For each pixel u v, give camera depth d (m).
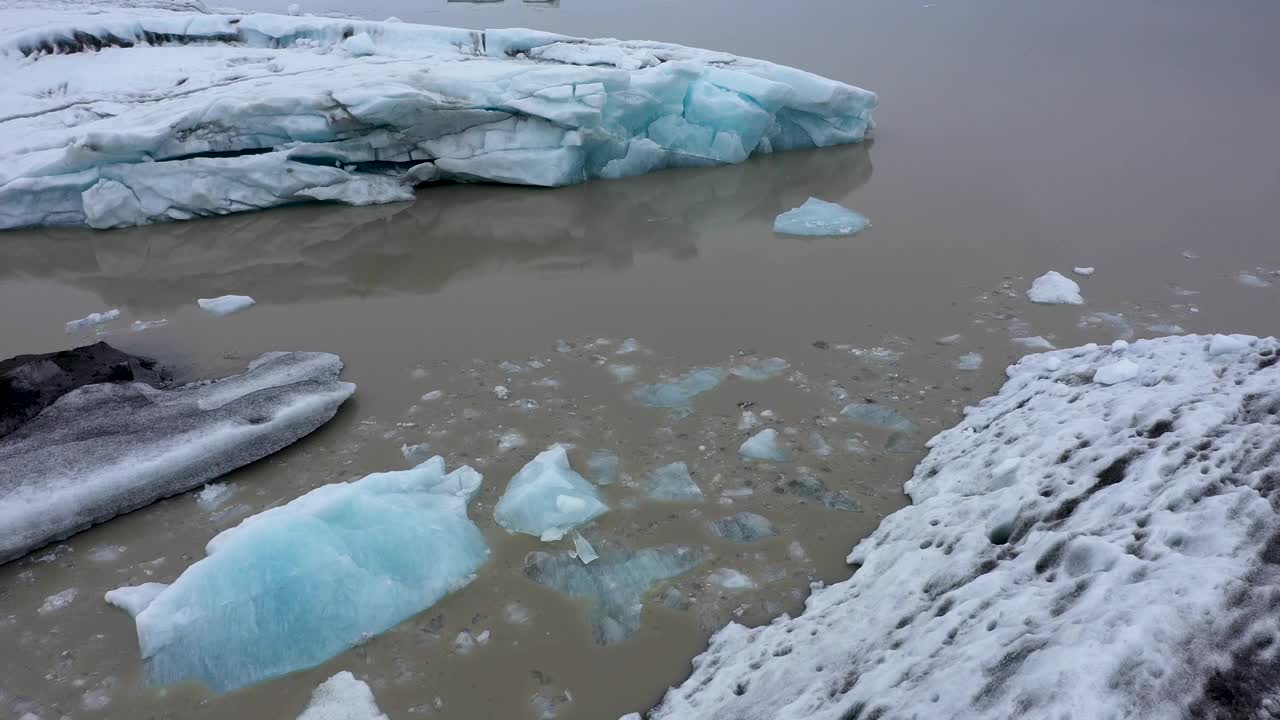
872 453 4.62
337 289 7.29
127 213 8.94
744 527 4.07
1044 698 2.12
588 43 11.60
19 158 9.06
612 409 5.14
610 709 3.17
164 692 3.31
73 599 3.79
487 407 5.21
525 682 3.29
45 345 6.43
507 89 9.52
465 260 7.84
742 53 15.00
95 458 4.41
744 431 4.86
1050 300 6.30
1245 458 3.10
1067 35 15.73
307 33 11.60
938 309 6.28
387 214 9.16
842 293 6.64
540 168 9.63
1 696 3.30
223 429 4.66
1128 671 2.13
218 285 7.49
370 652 3.45
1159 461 3.21
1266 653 2.18
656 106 10.14
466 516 4.18
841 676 2.79
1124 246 7.23
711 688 3.09
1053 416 4.18
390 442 4.89
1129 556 2.63
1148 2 18.33
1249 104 11.11
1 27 11.55
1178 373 4.24
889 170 9.68
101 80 10.56
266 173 9.12
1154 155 9.46
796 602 3.62
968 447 4.34
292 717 3.19
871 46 15.48
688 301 6.66
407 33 11.48
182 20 11.70
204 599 3.45
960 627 2.72
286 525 3.65
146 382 5.45
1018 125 10.90
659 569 3.83
